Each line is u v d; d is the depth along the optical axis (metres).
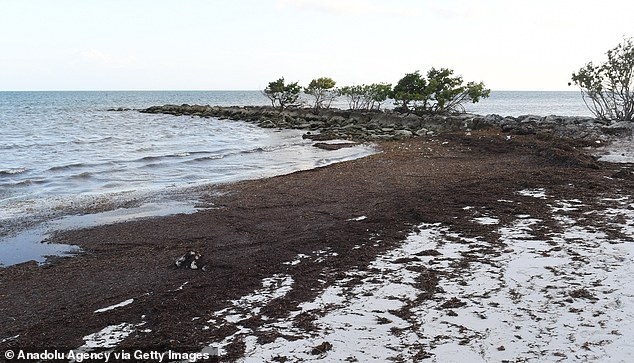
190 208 12.08
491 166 16.28
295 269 7.49
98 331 5.83
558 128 23.59
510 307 5.82
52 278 7.81
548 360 4.68
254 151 22.98
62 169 17.80
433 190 12.40
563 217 9.38
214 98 137.75
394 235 8.84
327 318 5.77
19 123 43.12
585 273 6.67
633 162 15.65
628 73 25.36
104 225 10.73
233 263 8.05
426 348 5.02
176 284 7.30
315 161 19.80
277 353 5.05
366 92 44.38
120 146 25.14
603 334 5.10
